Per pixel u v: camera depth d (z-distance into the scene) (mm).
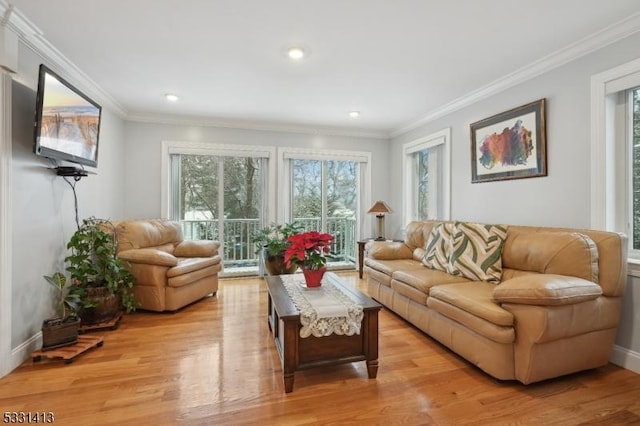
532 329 1765
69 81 2820
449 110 3783
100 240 2721
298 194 5027
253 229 4883
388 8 1940
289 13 1992
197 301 3572
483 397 1779
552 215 2604
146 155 4250
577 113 2408
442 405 1708
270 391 1833
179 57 2586
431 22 2092
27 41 2191
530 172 2766
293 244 2330
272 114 4172
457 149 3689
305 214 5066
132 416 1603
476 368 2104
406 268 3074
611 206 2246
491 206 3205
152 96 3502
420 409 1674
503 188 3064
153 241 3609
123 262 3002
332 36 2268
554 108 2580
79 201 2992
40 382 1909
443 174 4031
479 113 3365
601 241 2043
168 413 1629
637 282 2045
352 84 3150
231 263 4836
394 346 2451
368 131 5070
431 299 2404
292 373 1820
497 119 3098
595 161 2287
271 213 4762
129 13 1996
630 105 2207
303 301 2041
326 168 5164
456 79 3021
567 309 1794
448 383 1923
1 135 1967
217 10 1962
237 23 2104
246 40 2318
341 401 1742
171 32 2219
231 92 3373
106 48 2441
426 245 3436
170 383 1907
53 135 2312
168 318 3029
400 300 2963
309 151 4906
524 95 2850
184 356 2256
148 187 4266
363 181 5203
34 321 2297
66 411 1640
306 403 1723
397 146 5020
